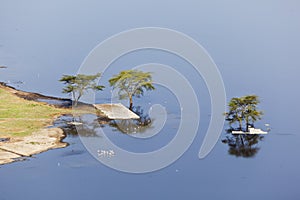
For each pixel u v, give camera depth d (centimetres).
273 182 7338
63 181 7175
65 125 9556
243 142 8925
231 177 7512
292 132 9469
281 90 12356
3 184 7069
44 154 8131
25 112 10275
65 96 11706
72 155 8112
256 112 9512
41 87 12494
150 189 7069
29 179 7256
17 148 8350
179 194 6894
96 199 6712
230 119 10038
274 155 8356
